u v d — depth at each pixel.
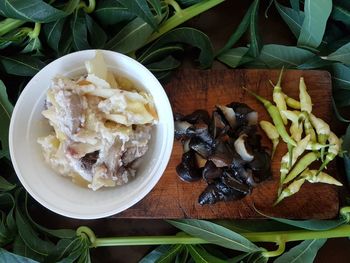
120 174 0.29
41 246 0.31
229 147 0.32
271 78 0.34
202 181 0.33
